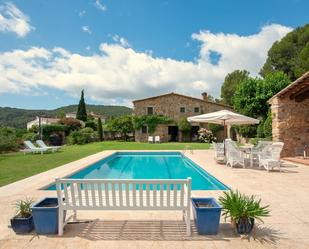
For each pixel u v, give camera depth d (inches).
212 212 140.6
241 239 135.4
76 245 129.6
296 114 506.9
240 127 1083.9
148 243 131.6
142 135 1309.1
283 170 378.0
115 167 505.0
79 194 144.3
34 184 277.6
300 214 175.3
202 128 1259.8
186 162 571.8
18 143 804.0
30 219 146.4
